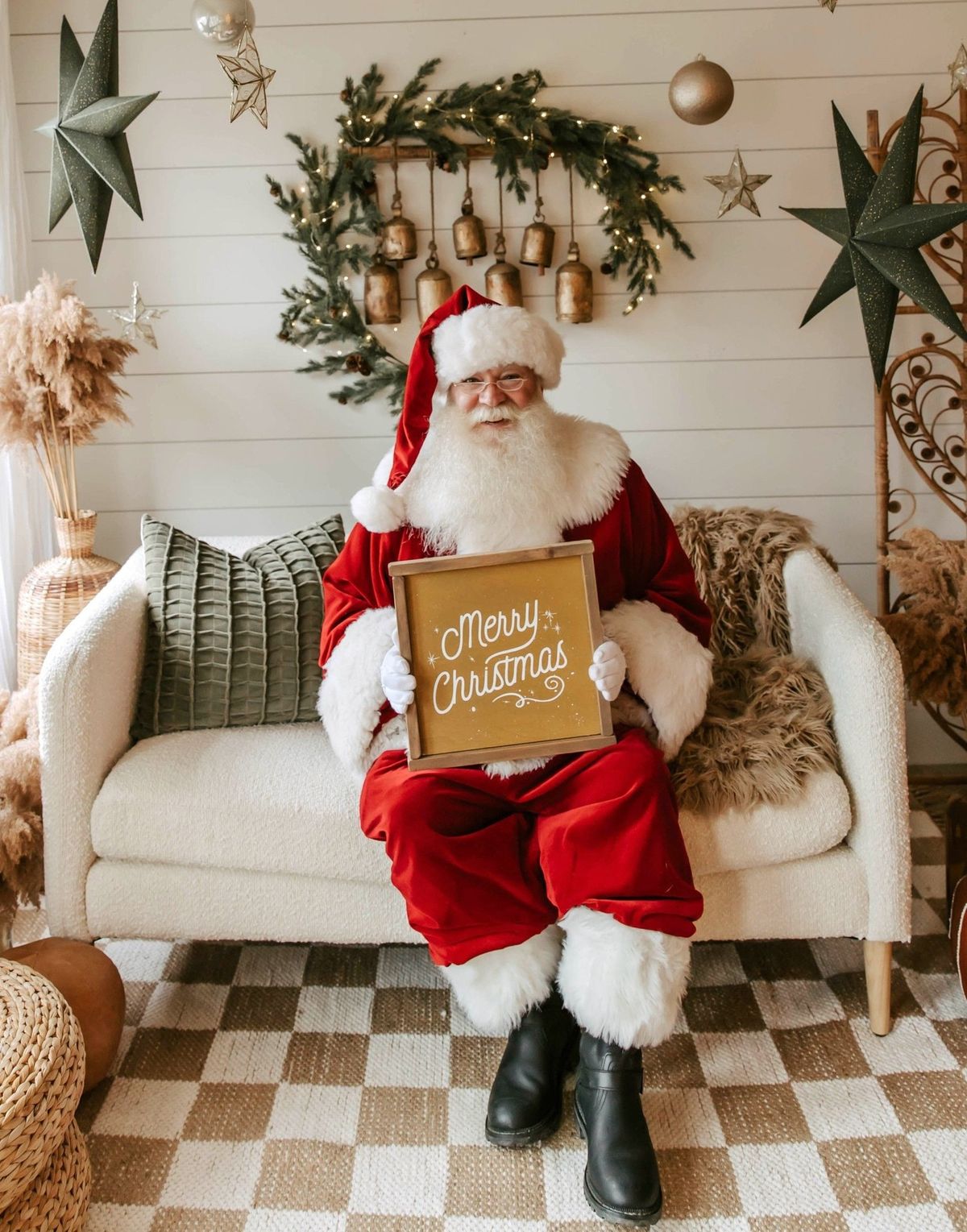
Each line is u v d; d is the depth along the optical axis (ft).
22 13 8.09
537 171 8.13
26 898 6.04
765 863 5.58
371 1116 5.39
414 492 5.82
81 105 6.70
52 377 7.37
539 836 5.33
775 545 6.96
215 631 6.41
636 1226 4.72
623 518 5.97
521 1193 4.93
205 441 8.83
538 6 8.00
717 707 6.20
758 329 8.57
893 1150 5.10
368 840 5.66
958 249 8.44
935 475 8.81
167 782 5.77
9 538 8.28
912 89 8.16
